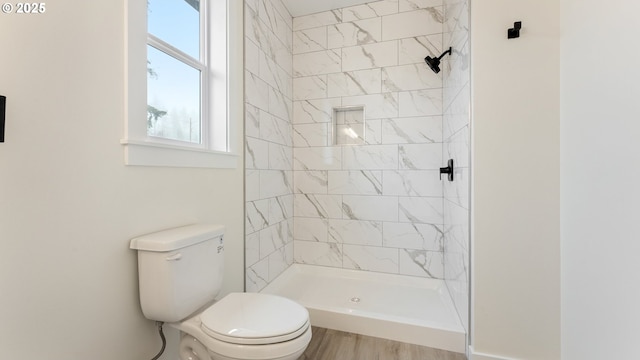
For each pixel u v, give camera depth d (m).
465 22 1.50
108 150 0.95
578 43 1.13
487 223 1.36
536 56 1.30
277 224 2.27
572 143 1.18
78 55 0.86
